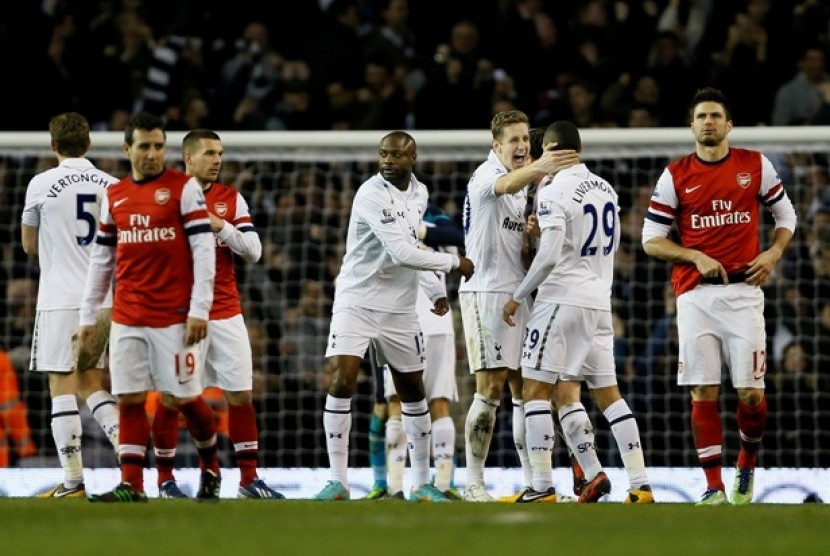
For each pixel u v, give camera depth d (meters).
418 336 30.31
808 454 43.66
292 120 51.88
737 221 28.89
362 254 29.88
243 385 31.73
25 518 21.09
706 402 29.23
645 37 52.97
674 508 26.09
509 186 29.16
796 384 41.59
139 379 24.83
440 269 28.77
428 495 30.12
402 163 29.09
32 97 52.62
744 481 29.47
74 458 31.27
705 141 28.77
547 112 50.81
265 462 44.44
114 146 39.72
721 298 28.78
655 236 29.42
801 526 20.42
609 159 49.31
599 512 23.81
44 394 42.59
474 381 42.38
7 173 48.03
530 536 17.84
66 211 30.89
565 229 28.44
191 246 24.42
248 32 53.41
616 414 29.23
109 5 54.28
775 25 52.25
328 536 17.70
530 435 28.92
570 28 53.53
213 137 31.52
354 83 53.06
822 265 44.22
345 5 54.62
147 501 25.72
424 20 54.69
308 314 44.53
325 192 46.72
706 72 51.97
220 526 19.39
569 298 28.55
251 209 47.25
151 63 53.12
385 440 35.44
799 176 46.97
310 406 44.41
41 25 53.09
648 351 42.47
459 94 50.94
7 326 43.34
